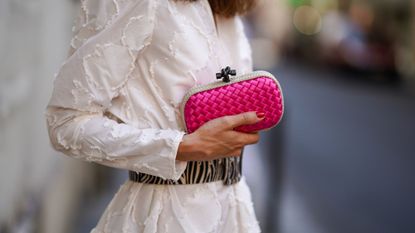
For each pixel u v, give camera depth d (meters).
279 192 5.59
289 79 21.64
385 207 6.43
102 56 1.74
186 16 1.79
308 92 17.69
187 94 1.77
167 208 1.82
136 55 1.77
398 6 23.09
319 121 12.36
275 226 5.50
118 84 1.77
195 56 1.79
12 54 3.21
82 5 1.81
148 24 1.75
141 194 1.85
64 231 5.18
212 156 1.76
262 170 7.86
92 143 1.76
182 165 1.76
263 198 6.22
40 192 4.03
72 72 1.76
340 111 13.93
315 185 7.20
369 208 6.36
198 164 1.82
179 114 1.81
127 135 1.74
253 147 9.60
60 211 4.98
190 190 1.82
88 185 7.02
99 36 1.75
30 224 3.51
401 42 23.00
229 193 1.92
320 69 25.22
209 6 1.85
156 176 1.82
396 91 18.36
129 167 1.77
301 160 8.61
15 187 3.32
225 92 1.76
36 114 4.18
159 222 1.83
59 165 5.09
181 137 1.73
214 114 1.76
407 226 5.82
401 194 6.98
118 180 7.74
